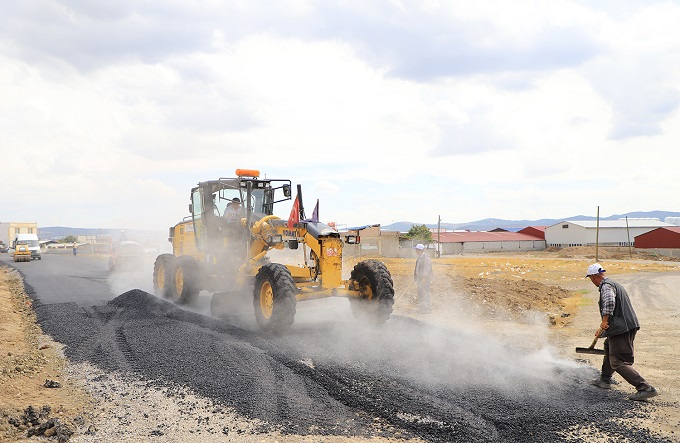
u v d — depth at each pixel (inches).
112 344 334.3
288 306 347.6
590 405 227.5
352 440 188.7
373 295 392.8
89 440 189.9
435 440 189.9
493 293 597.9
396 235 2488.9
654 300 622.8
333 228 399.9
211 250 462.6
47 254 2401.6
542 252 2947.8
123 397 235.0
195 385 247.1
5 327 416.8
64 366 290.7
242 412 213.2
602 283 250.8
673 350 334.6
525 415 213.5
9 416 208.8
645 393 233.0
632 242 3016.7
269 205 466.9
